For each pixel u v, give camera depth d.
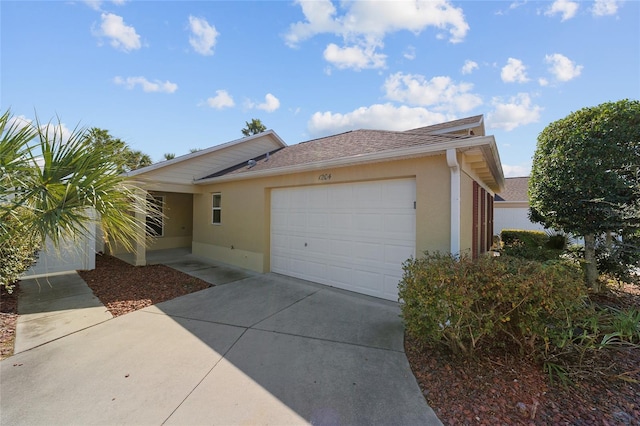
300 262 7.44
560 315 2.96
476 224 6.55
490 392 2.69
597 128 5.58
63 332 4.13
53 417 2.39
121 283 6.95
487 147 4.54
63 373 3.07
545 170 6.36
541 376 2.90
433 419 2.39
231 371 3.14
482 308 3.17
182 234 13.87
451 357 3.31
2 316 4.71
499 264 3.27
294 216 7.57
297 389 2.82
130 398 2.66
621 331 3.21
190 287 6.63
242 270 8.51
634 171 5.40
